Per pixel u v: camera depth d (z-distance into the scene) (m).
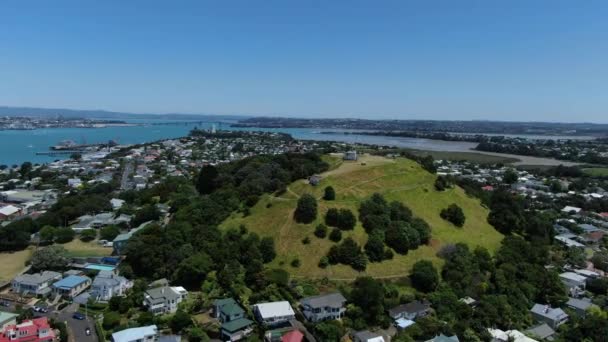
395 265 108.62
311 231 116.25
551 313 95.38
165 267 107.69
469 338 84.19
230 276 100.00
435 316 92.62
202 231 119.06
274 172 163.62
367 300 90.56
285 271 101.69
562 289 106.00
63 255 117.88
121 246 124.81
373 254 109.38
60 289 101.50
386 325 88.31
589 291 112.94
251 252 107.69
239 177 171.62
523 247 123.12
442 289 101.25
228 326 82.56
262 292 95.12
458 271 105.88
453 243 119.50
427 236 119.31
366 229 118.00
